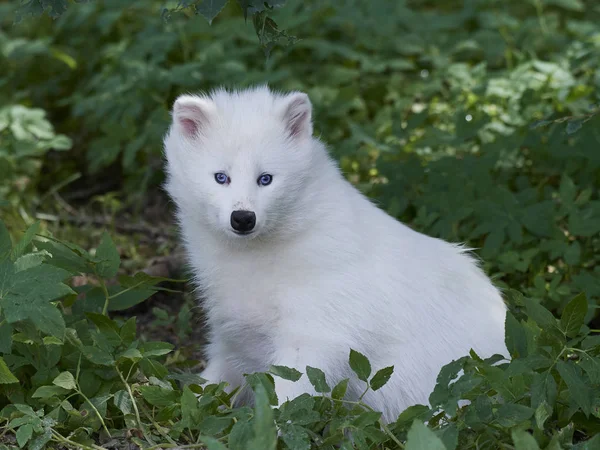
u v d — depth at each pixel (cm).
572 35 1315
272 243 688
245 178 675
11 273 626
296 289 684
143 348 687
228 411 627
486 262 890
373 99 1244
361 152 1091
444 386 596
